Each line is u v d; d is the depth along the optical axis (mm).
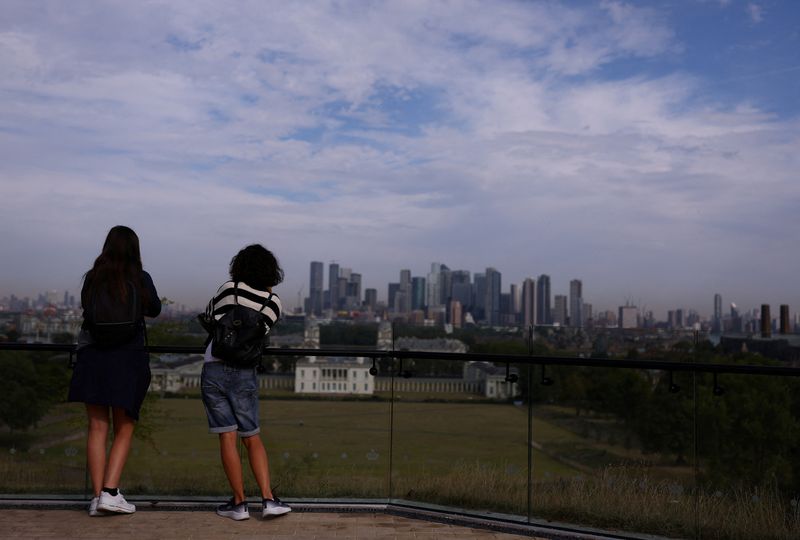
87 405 4742
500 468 4934
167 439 5363
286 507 4711
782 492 4559
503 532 4512
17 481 5039
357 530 4410
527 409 5016
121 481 5125
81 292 4629
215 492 5098
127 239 4695
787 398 4617
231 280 4738
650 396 4828
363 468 5074
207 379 4707
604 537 4500
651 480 4723
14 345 5191
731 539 4566
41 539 4078
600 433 4848
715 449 4676
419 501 5012
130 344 4684
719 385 4688
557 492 4805
